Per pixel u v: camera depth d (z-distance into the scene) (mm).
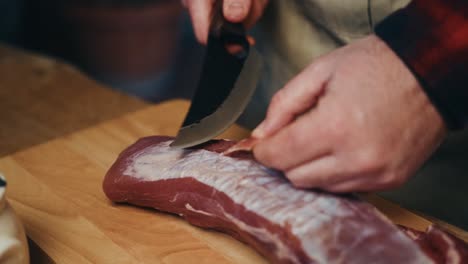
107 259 1048
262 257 1054
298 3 1379
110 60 2547
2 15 2750
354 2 1280
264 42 1499
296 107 931
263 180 1013
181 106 1553
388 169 869
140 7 2471
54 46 2621
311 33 1406
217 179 1039
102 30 2439
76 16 2410
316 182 917
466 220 1348
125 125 1467
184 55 3188
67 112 1694
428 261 862
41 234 1104
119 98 1782
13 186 1247
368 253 874
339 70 893
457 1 868
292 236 916
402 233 896
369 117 850
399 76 872
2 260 899
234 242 1091
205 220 1091
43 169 1306
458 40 858
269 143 922
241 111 1080
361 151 854
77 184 1260
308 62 1437
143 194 1133
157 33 2551
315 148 878
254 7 1298
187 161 1108
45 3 2496
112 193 1166
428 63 861
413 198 1374
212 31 1135
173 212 1141
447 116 882
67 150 1371
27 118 1656
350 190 916
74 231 1115
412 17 894
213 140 1149
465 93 867
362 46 913
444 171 1342
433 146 908
